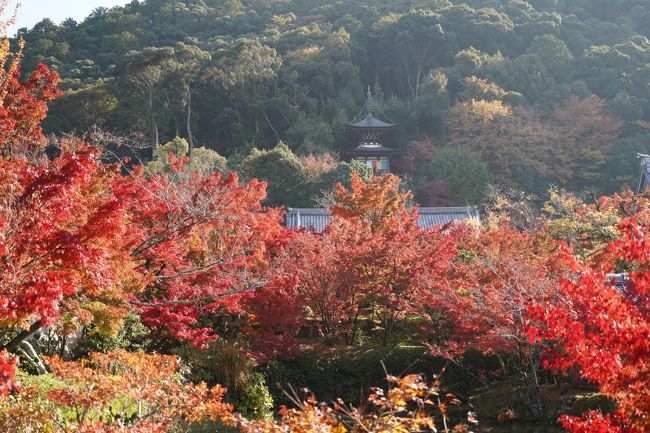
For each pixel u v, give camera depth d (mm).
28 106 14750
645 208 24766
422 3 86688
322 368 20469
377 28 74500
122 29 81812
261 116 64500
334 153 56312
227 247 17938
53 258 8367
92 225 9312
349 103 65500
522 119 57812
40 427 9039
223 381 17875
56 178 8766
